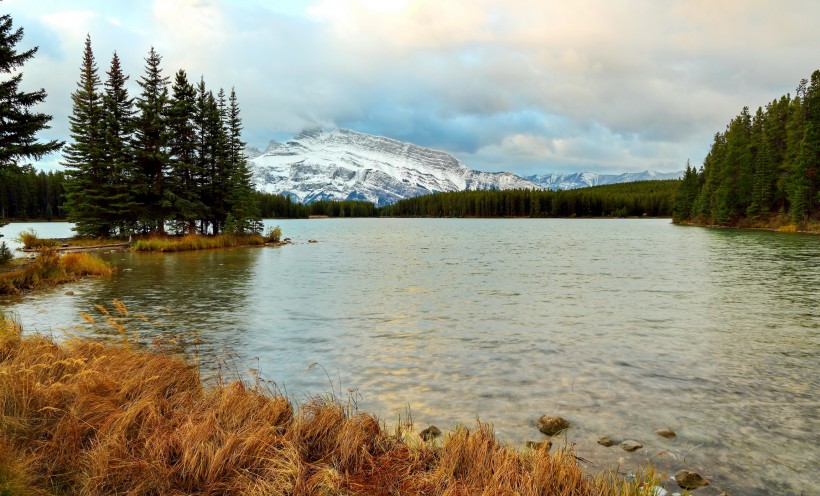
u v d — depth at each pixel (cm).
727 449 675
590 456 649
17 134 2795
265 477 512
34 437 568
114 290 2158
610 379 978
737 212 9575
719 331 1398
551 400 863
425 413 800
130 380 728
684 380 973
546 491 493
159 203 5178
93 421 602
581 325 1480
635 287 2270
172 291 2141
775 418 785
